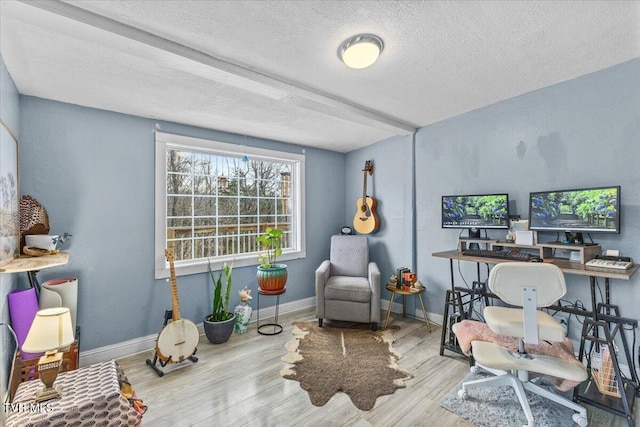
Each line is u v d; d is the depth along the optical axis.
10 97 1.97
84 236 2.48
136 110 2.64
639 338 2.04
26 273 2.24
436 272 3.31
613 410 1.73
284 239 4.00
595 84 2.22
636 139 2.05
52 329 1.50
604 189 2.05
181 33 1.65
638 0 1.46
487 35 1.73
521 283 1.65
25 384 1.66
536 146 2.53
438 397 1.97
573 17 1.58
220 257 3.39
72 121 2.45
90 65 1.91
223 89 2.28
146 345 2.74
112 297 2.60
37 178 2.29
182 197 3.18
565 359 1.75
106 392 1.55
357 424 1.73
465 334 2.06
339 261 3.83
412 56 1.94
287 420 1.77
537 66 2.12
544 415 1.77
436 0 1.43
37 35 1.59
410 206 3.53
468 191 3.01
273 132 3.42
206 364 2.44
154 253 2.83
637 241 2.06
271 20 1.55
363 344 2.78
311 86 2.35
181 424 1.74
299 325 3.30
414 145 3.51
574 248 2.11
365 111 2.88
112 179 2.62
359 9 1.48
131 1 1.39
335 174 4.41
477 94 2.58
